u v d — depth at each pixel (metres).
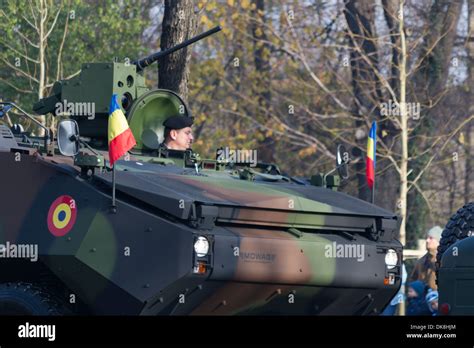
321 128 68.56
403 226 51.00
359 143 67.38
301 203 29.03
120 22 58.34
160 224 26.77
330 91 66.12
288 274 28.16
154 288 26.67
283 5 72.94
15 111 54.25
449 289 28.33
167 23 42.50
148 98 33.25
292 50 70.12
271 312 29.55
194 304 27.61
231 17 70.75
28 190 28.72
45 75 55.62
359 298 30.44
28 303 28.59
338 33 70.88
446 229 31.47
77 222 27.67
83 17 58.59
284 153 77.31
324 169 76.00
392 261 30.50
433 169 74.94
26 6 54.22
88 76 33.25
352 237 30.06
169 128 33.72
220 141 72.50
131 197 27.44
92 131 33.75
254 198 28.33
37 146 30.83
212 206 27.06
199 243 26.64
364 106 66.50
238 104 76.00
